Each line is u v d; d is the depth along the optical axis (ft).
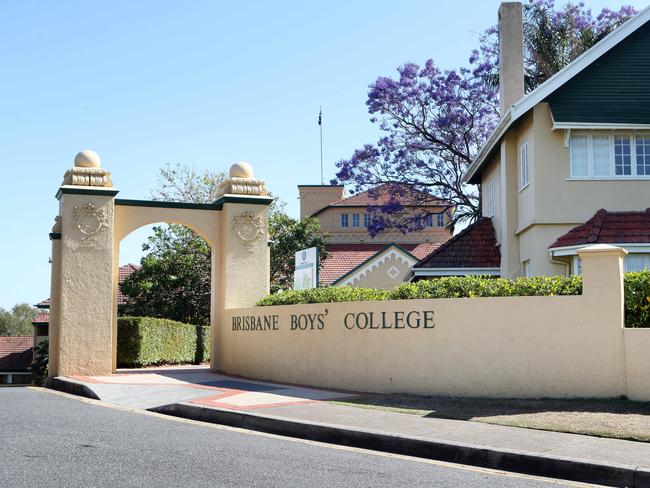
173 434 34.04
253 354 59.72
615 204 62.44
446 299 44.14
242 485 23.61
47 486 22.99
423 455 30.19
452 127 111.14
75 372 59.82
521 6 77.46
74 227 60.75
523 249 67.97
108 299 61.05
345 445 32.65
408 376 45.44
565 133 62.44
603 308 39.22
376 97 112.98
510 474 26.81
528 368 41.04
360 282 124.26
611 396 38.60
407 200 114.62
